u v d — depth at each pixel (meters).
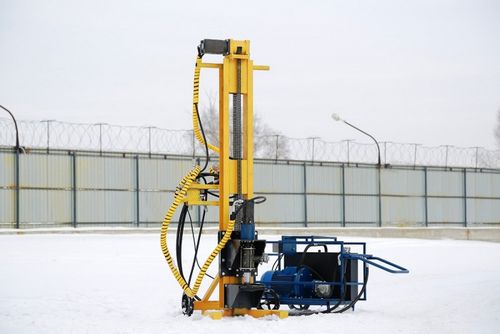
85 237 34.56
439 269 20.53
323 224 48.66
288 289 11.32
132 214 42.53
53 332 9.52
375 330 9.56
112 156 41.91
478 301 12.80
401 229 48.78
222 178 10.73
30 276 17.67
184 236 36.88
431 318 10.82
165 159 43.34
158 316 10.99
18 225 39.00
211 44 10.74
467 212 54.12
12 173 39.03
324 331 9.33
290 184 47.53
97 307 12.21
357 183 49.97
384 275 18.75
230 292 10.36
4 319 10.69
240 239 10.49
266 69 11.01
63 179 40.53
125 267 20.09
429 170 52.69
